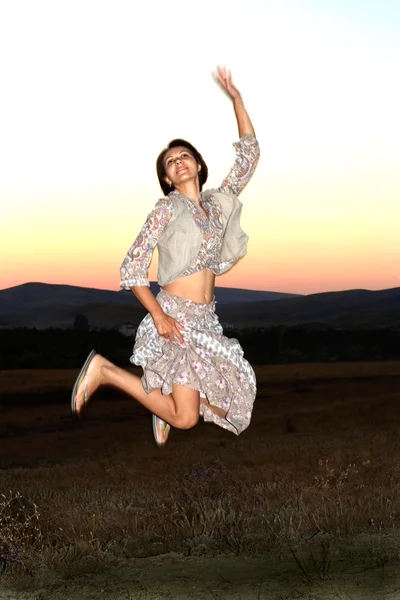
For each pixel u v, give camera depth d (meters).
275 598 5.66
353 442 22.89
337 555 6.66
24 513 9.10
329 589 5.68
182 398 4.34
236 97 5.01
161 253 4.50
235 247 4.66
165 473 18.25
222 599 5.77
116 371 4.41
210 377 4.36
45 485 18.09
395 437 22.64
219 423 4.57
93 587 6.47
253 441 30.14
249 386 4.49
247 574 6.44
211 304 4.61
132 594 6.15
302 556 6.79
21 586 6.66
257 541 7.51
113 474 18.80
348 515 8.00
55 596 6.30
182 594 6.04
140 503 11.67
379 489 10.57
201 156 4.70
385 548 6.73
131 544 8.24
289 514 8.55
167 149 4.62
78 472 21.42
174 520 8.85
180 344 4.38
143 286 4.30
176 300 4.47
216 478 11.43
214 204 4.61
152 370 4.36
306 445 23.62
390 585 5.61
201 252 4.48
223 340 4.47
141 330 4.54
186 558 7.16
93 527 9.00
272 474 15.59
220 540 7.82
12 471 24.09
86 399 4.37
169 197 4.48
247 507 9.55
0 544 7.74
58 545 8.16
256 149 4.97
